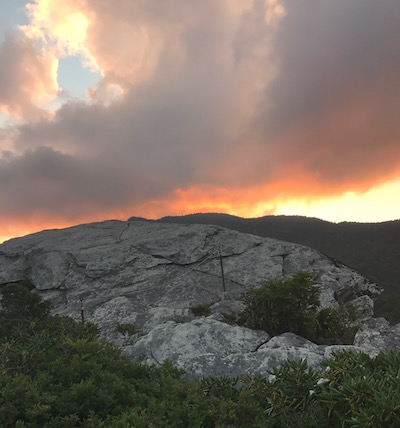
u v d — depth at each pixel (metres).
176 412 6.27
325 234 138.62
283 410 6.10
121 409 6.65
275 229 143.12
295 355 10.95
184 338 12.91
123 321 18.92
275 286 15.78
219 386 7.38
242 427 6.06
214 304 21.61
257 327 15.27
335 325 15.87
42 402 6.34
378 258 110.00
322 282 24.91
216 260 30.89
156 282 28.69
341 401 5.23
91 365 7.80
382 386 5.04
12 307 21.03
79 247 36.22
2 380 6.55
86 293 28.97
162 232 38.22
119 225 45.66
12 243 41.91
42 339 9.61
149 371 9.03
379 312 60.97
